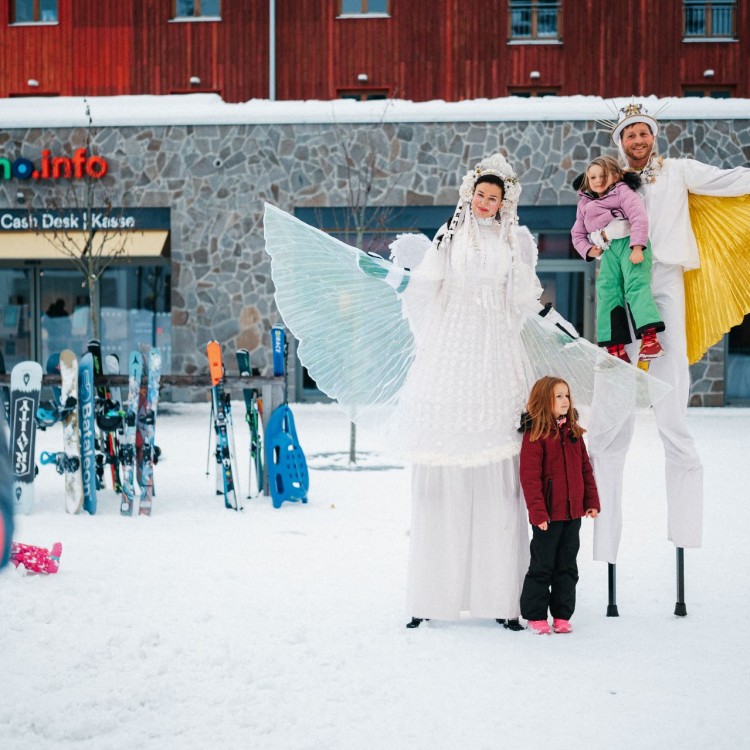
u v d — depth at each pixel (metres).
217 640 4.20
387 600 4.93
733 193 4.88
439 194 17.08
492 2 20.17
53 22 20.78
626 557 6.01
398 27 20.25
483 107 16.97
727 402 17.47
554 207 17.11
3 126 17.34
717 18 20.19
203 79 20.53
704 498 8.22
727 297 5.00
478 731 3.24
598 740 3.17
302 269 5.02
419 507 4.50
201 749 3.10
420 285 4.66
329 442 12.45
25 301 18.25
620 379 4.64
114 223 17.25
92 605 4.73
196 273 17.44
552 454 4.36
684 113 16.73
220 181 17.33
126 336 18.14
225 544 6.27
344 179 17.19
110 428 7.46
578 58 20.14
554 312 4.82
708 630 4.43
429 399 4.50
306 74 20.42
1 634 4.25
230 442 7.71
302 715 3.38
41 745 3.12
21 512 7.40
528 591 4.38
